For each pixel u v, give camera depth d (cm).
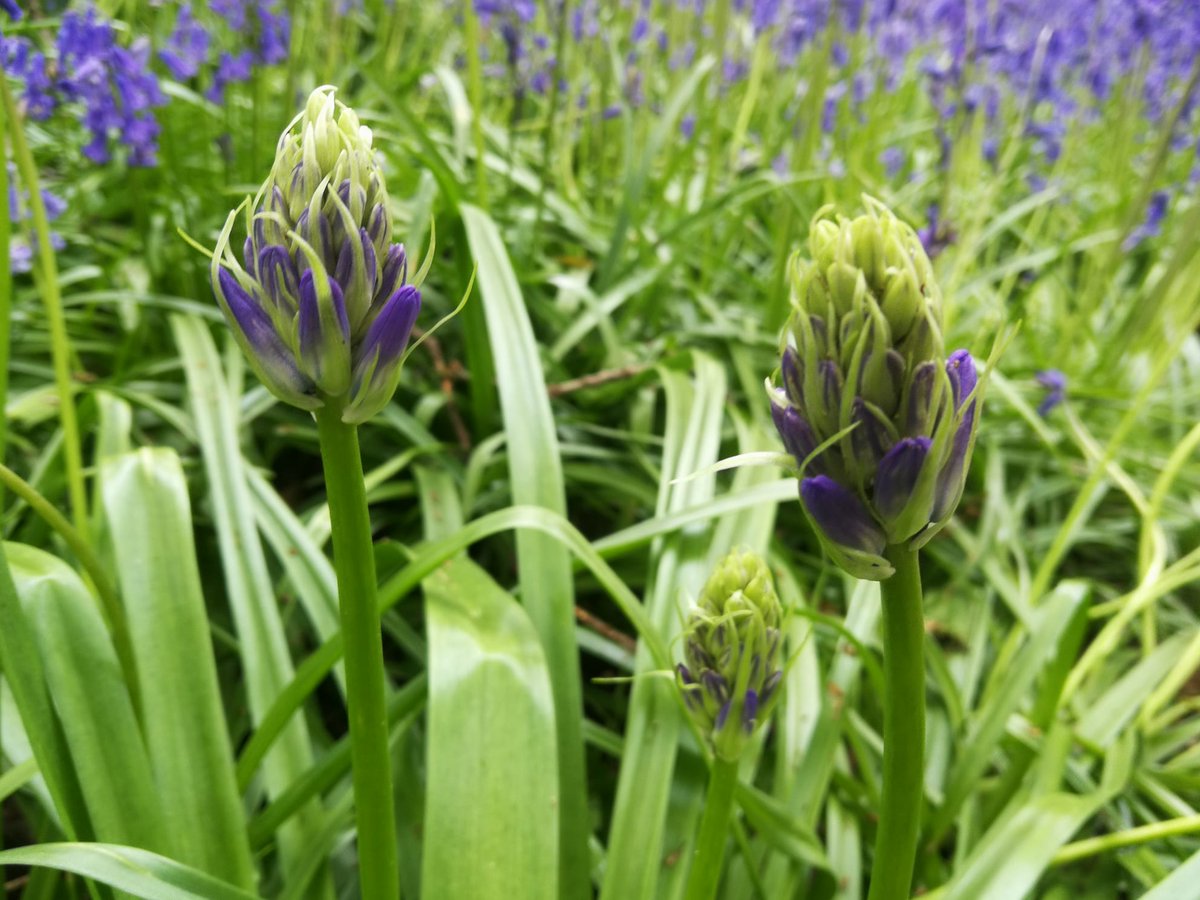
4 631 107
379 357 76
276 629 162
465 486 218
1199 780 192
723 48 342
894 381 66
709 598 103
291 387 77
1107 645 210
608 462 255
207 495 217
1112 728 197
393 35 415
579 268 313
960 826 179
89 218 267
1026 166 432
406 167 290
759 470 218
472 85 241
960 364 72
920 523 69
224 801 127
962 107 296
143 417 233
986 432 292
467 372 259
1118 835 159
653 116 401
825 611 231
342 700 204
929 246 275
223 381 210
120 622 130
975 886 135
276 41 259
